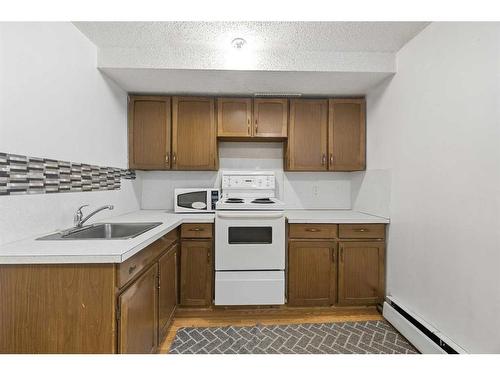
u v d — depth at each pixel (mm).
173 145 2486
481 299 1273
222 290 2166
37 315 1085
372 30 1738
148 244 1349
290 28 1719
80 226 1584
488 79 1244
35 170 1327
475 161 1309
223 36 1818
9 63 1178
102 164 1992
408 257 1885
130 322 1205
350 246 2242
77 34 1673
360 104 2557
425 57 1691
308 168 2566
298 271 2248
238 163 2852
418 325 1727
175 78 2137
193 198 2543
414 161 1807
